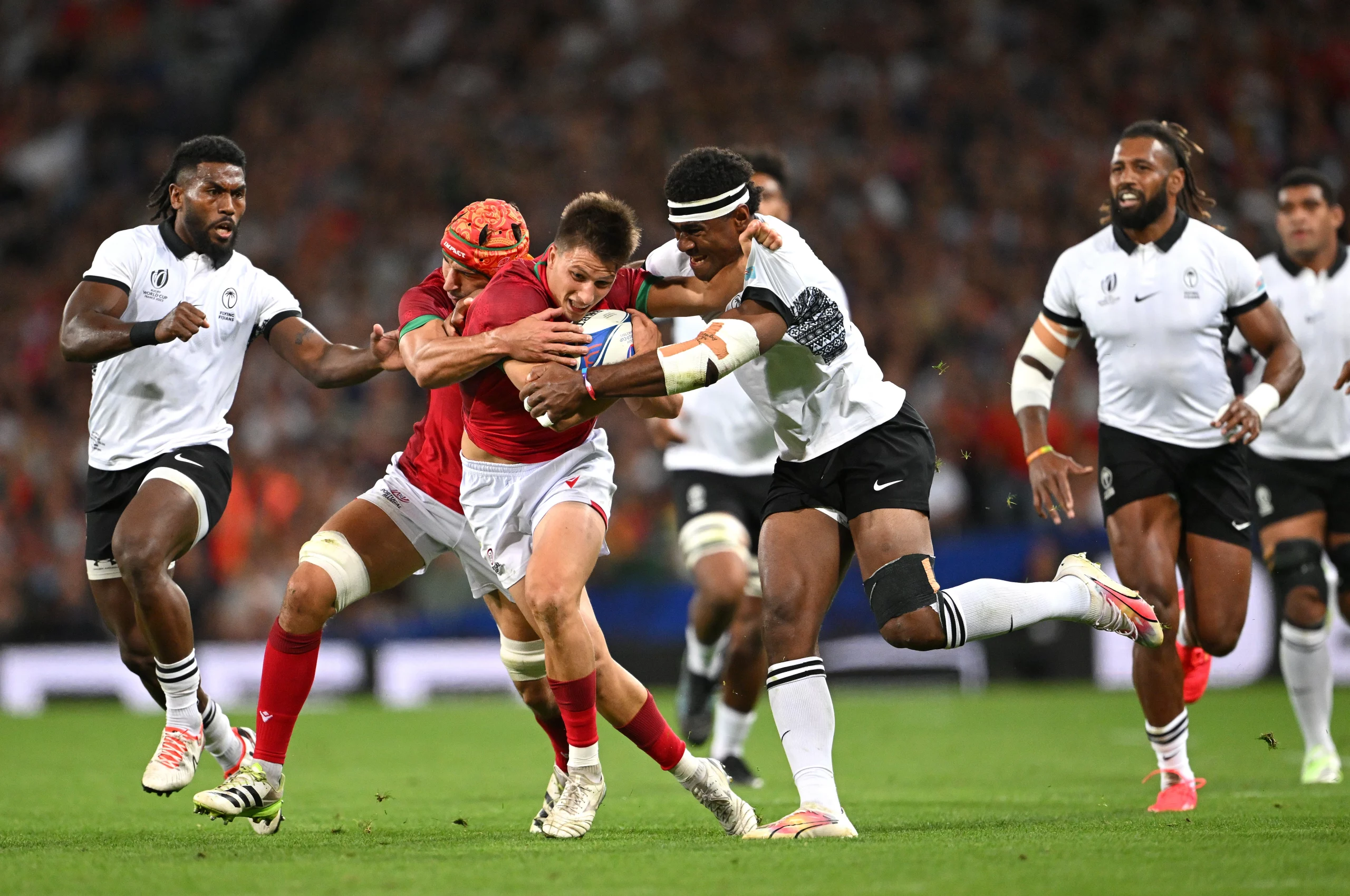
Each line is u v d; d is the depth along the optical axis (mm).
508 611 18375
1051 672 52594
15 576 56781
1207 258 21453
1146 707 21109
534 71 80312
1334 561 26750
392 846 16438
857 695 50812
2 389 66000
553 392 15984
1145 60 76125
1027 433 22469
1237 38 76562
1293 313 26484
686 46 79438
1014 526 55188
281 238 73875
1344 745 31734
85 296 19422
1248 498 21859
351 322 69188
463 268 17406
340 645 52406
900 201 71250
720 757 26516
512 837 17438
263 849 16297
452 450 18156
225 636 53781
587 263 16156
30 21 86000
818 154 73000
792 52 78750
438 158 76000
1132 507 21656
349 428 60938
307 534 57594
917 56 77750
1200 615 21750
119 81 83562
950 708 43969
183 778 19281
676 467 28125
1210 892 12547
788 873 13758
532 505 17109
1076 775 26781
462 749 33812
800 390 17609
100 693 51625
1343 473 26391
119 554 18938
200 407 20281
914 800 22375
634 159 74625
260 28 87250
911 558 17156
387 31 84250
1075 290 22234
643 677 52469
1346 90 75500
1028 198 71500
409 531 18344
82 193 77875
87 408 64062
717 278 17203
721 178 16578
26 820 20422
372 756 32156
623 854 15227
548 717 18750
